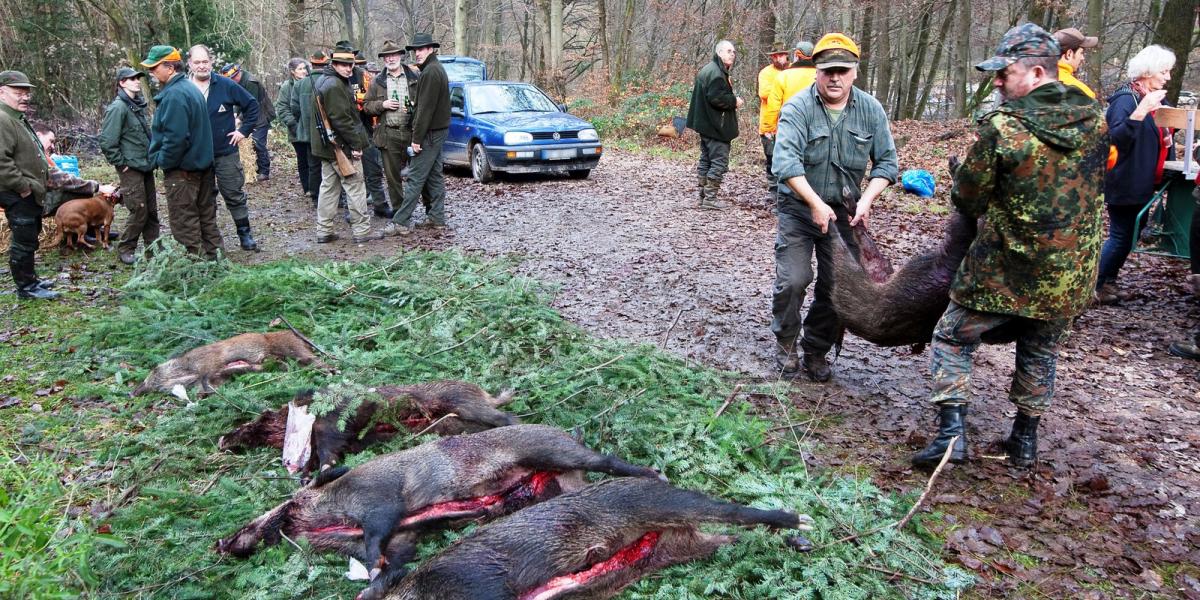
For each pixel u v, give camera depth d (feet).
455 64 62.69
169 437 14.75
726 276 26.73
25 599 10.28
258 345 17.75
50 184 28.76
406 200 32.17
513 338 19.07
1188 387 18.07
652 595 10.68
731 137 36.81
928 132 63.87
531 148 44.37
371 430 14.57
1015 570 11.69
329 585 10.92
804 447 14.79
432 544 11.77
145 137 27.20
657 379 16.79
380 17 171.83
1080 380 18.42
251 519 12.20
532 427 12.65
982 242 13.08
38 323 21.76
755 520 10.34
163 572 10.85
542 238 32.12
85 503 13.12
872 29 81.35
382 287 22.25
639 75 81.76
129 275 26.40
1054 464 14.48
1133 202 22.30
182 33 64.49
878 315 14.79
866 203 15.99
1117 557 12.00
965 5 80.89
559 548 10.18
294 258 28.78
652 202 39.60
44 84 57.98
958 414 13.87
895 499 13.10
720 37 73.87
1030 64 12.25
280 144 60.29
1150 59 21.40
